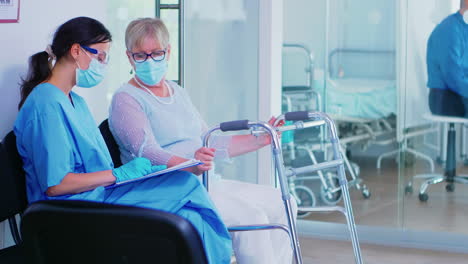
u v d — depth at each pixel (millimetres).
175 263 1263
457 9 3383
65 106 1812
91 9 2482
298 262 1914
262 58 3291
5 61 2090
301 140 3691
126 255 1289
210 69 3207
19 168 1880
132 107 2145
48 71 1885
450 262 3051
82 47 1854
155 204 1770
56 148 1738
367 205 3682
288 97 3740
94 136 1941
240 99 3314
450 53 3410
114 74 2707
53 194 1749
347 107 3881
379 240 3406
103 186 1786
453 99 3430
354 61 3873
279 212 2305
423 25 3473
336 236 3508
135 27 2127
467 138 3436
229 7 3246
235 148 2336
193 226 1258
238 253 2115
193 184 1831
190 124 2297
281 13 3350
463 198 3455
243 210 2119
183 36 2877
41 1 2217
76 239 1309
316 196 3713
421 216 3523
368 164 3877
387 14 3826
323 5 3734
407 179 3555
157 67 2133
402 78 3576
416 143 3545
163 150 2064
